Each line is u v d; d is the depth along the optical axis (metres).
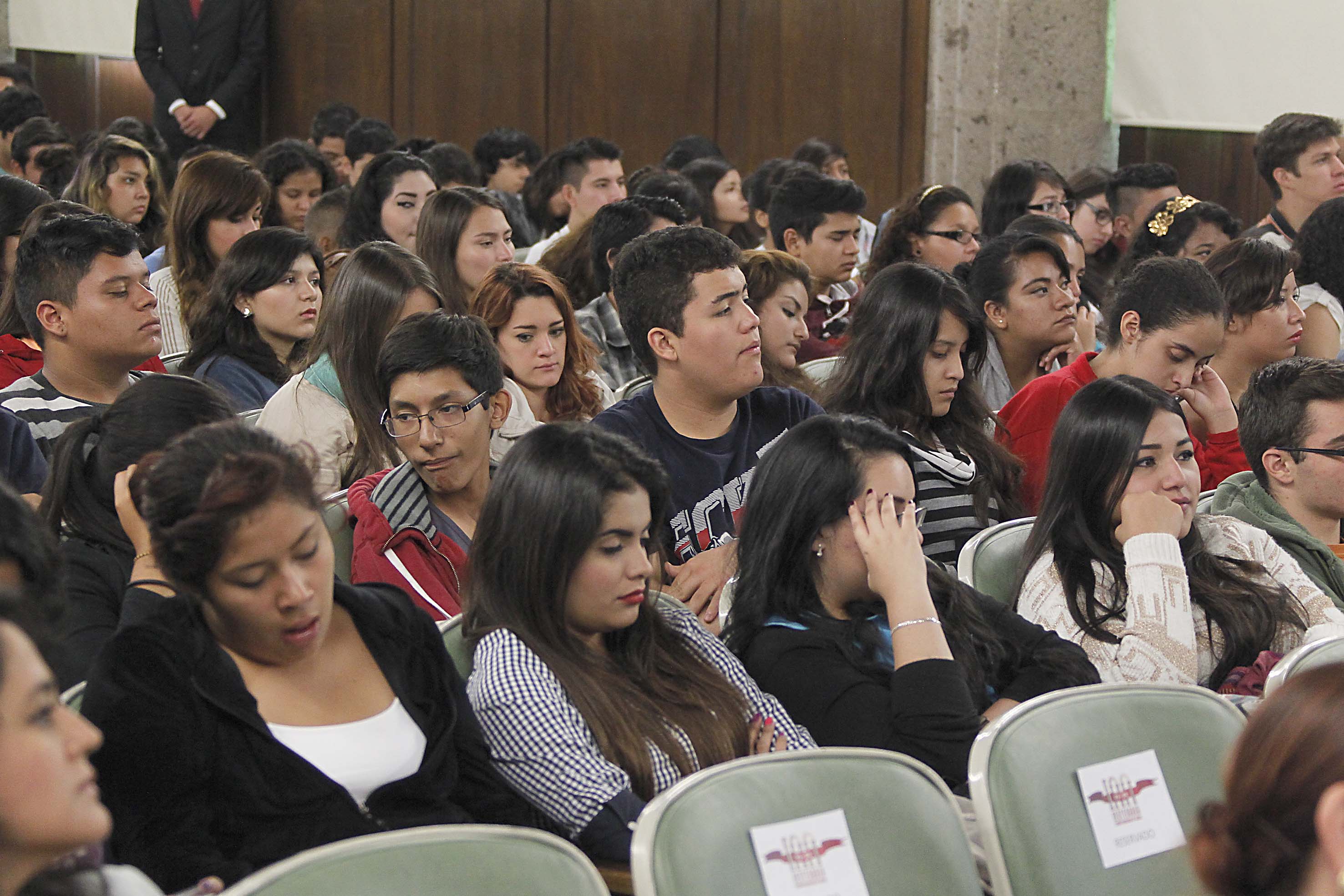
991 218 5.90
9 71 8.38
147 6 8.84
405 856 1.49
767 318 4.02
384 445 3.16
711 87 8.59
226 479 1.68
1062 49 7.21
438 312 2.76
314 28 9.64
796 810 1.72
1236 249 4.04
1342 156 5.57
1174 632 2.52
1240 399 3.12
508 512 2.07
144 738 1.67
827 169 7.12
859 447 2.28
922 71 7.79
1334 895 1.04
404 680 1.90
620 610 2.08
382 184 5.54
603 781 1.94
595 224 4.78
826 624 2.29
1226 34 7.00
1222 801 1.14
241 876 1.69
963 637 2.39
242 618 1.73
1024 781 1.88
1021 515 3.38
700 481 2.96
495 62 9.17
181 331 4.68
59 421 3.19
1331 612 2.79
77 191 5.79
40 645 1.22
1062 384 3.56
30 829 1.07
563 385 3.84
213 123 8.85
